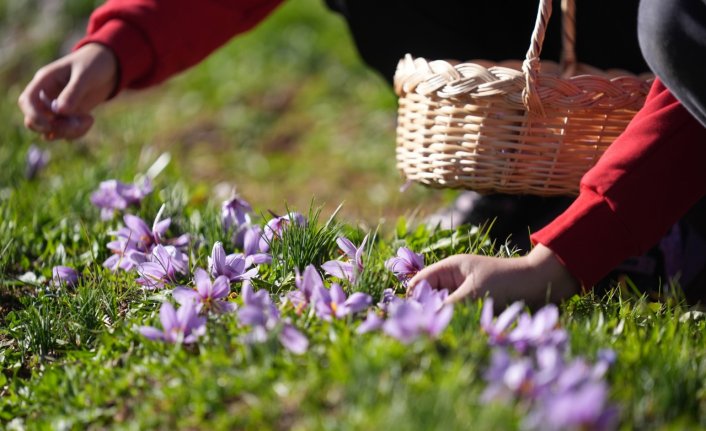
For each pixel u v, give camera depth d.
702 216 3.36
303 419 2.18
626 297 3.35
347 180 6.48
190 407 2.33
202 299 2.78
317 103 8.03
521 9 4.10
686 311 3.12
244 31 4.12
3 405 2.69
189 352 2.62
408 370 2.29
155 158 5.65
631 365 2.36
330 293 2.67
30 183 5.07
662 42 2.74
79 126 3.70
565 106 3.16
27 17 10.59
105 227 4.05
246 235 3.29
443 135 3.33
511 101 3.18
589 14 3.86
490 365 2.27
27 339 3.07
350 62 8.57
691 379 2.28
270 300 2.82
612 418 1.89
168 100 8.49
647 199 2.77
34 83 3.70
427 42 4.26
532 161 3.24
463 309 2.55
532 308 2.76
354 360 2.21
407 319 2.26
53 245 3.97
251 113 7.96
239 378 2.32
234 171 6.77
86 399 2.53
